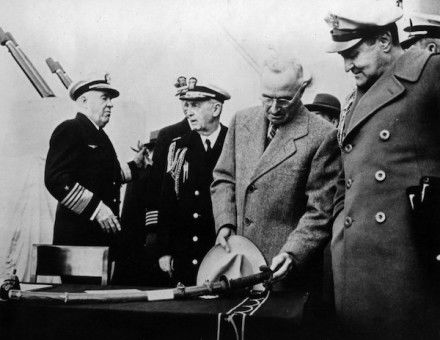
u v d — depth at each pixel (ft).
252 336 4.66
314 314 6.95
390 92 5.58
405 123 5.45
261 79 7.86
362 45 5.90
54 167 8.72
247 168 7.67
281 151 7.37
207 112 8.14
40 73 8.98
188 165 8.15
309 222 6.89
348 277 5.69
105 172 8.53
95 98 8.69
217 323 4.72
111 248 8.36
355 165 5.73
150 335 4.91
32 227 8.75
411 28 6.99
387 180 5.48
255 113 7.83
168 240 8.12
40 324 5.19
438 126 5.42
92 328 5.06
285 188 7.29
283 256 6.59
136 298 5.45
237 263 6.40
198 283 6.48
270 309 4.95
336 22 6.04
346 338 5.74
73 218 8.58
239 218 7.67
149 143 8.42
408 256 5.34
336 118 7.34
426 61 5.52
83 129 8.70
